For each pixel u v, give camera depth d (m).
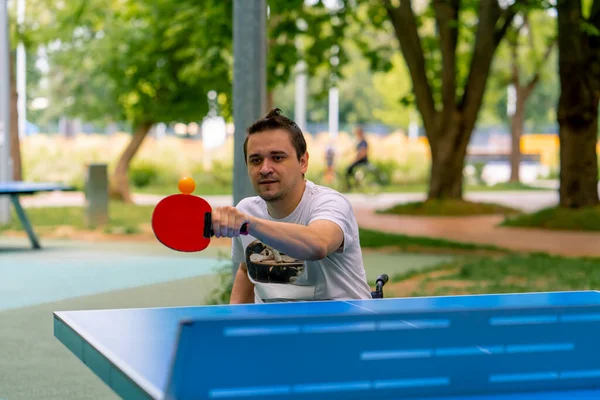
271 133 3.23
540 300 2.94
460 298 2.98
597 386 1.98
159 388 1.85
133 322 2.59
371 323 1.82
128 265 10.50
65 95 37.84
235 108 6.93
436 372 1.87
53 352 5.78
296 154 3.27
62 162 33.38
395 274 9.72
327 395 1.79
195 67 18.64
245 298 3.71
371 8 19.27
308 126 65.88
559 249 12.69
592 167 16.58
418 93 19.22
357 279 3.36
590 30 15.99
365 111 65.81
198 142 36.88
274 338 1.75
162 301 7.91
